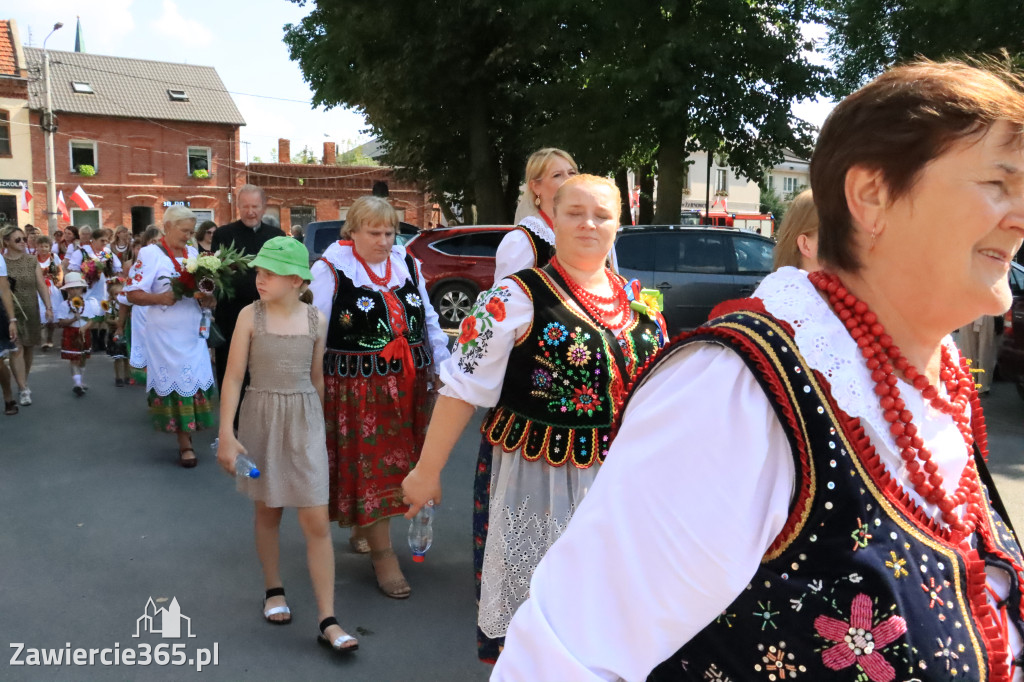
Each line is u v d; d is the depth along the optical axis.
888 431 0.94
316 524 3.29
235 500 5.09
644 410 0.91
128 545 4.34
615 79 14.11
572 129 15.21
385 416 3.73
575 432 2.34
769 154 15.36
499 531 2.39
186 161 35.69
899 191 0.90
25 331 7.85
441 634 3.45
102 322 9.38
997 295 0.90
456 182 20.05
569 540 0.89
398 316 3.75
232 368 3.26
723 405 0.87
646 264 9.77
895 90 0.91
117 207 34.53
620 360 2.39
